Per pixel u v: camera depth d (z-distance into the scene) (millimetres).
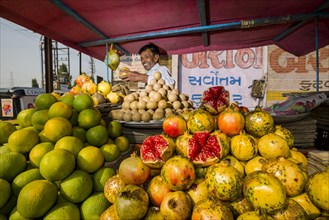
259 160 1238
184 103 2164
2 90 9727
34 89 10352
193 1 2080
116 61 3104
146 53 3141
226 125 1317
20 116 1691
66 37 2883
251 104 7039
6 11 1983
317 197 1046
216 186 1070
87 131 1637
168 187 1133
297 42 3373
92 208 1253
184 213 1053
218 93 1540
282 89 6906
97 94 2260
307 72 6805
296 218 1011
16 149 1394
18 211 1146
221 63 7031
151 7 2168
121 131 1862
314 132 1765
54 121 1472
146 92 2219
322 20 2611
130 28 2719
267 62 6887
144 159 1180
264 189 986
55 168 1222
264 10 2348
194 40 3312
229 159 1255
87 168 1374
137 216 1029
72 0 1949
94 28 2598
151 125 1836
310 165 1518
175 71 7027
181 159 1139
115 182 1232
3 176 1262
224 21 2604
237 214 1088
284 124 1760
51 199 1186
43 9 2049
